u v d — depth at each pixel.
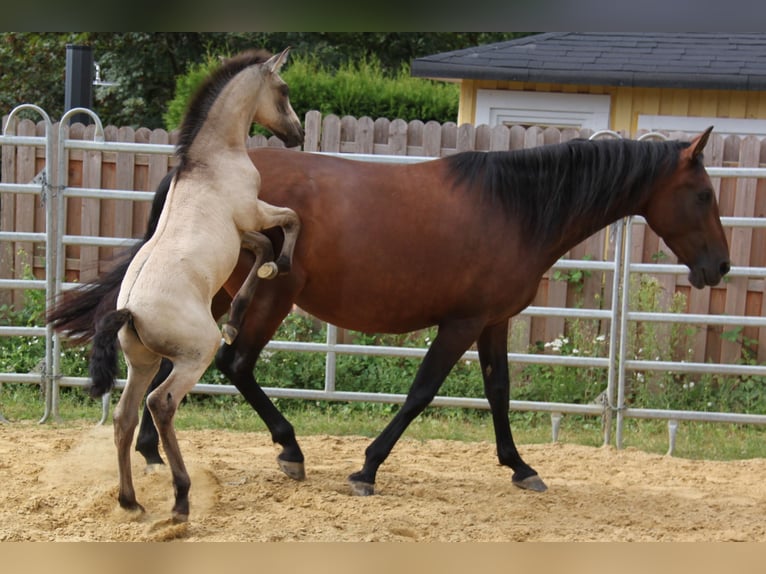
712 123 9.92
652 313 6.91
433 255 5.05
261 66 4.80
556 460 6.42
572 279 7.85
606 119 10.14
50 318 4.71
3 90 16.34
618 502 5.37
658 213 5.37
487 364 5.58
